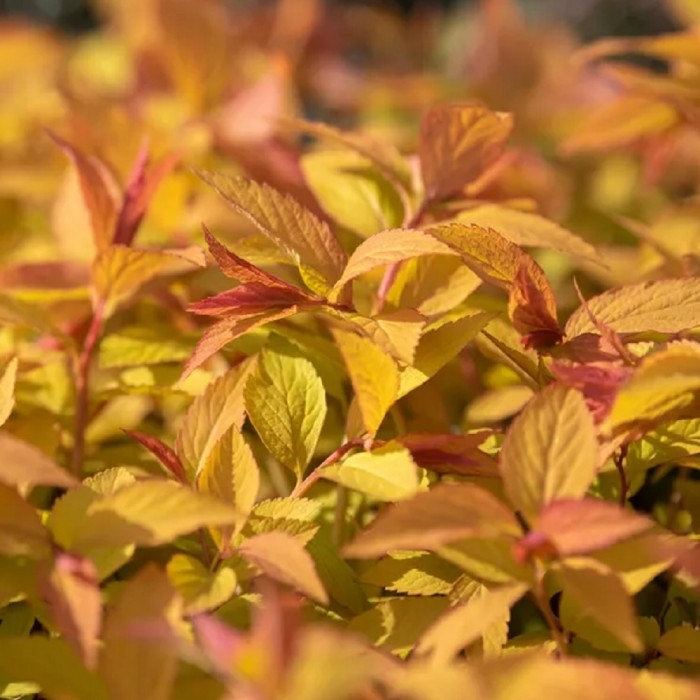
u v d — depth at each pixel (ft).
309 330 2.80
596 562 2.42
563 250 2.74
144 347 2.86
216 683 2.45
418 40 6.52
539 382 2.63
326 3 8.15
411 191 2.90
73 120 3.37
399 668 2.40
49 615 2.53
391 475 2.50
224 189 2.63
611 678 2.31
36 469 2.41
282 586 2.55
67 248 3.03
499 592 2.41
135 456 2.83
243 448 2.57
